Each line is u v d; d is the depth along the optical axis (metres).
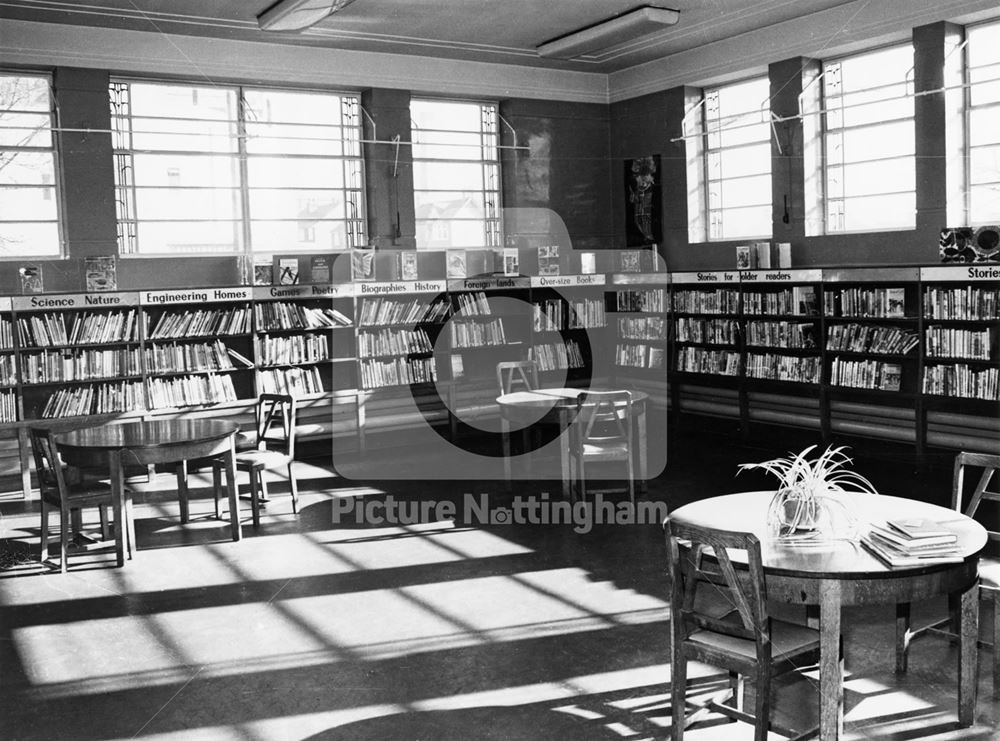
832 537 3.80
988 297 7.90
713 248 11.02
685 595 3.60
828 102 9.77
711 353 10.56
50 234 9.19
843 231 9.72
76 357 8.93
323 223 10.66
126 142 9.54
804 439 9.65
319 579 5.96
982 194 8.54
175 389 9.41
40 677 4.56
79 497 6.31
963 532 3.81
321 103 10.58
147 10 8.61
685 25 9.80
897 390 8.66
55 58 8.92
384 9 8.91
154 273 9.67
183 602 5.60
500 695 4.19
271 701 4.21
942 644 4.66
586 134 12.19
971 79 8.54
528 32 10.01
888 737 3.71
